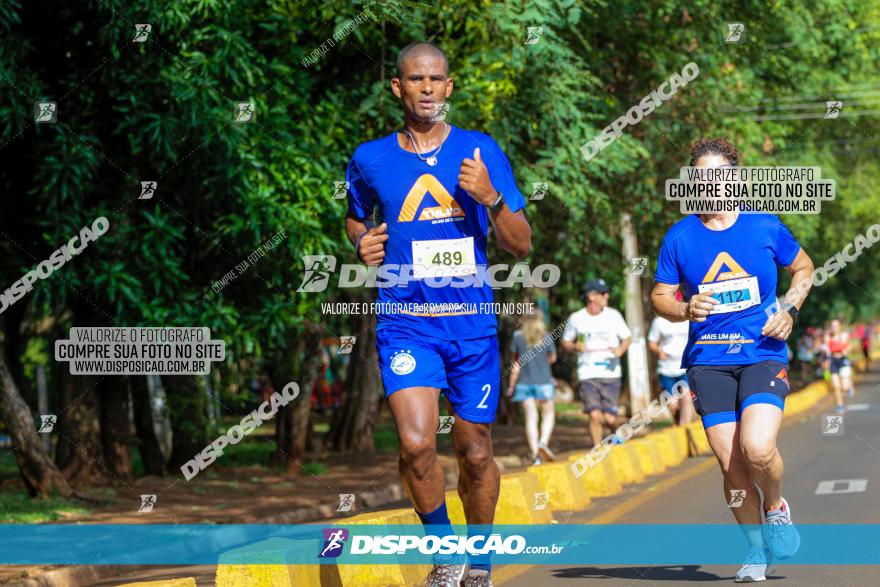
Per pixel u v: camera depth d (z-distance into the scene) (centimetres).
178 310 2033
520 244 880
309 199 2047
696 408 995
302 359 2553
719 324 977
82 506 1852
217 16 1952
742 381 970
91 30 1906
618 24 2703
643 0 2666
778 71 3431
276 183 2039
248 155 1969
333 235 2130
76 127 1908
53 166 1861
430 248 873
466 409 893
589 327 2258
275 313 2119
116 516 1738
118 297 1988
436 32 2202
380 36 2131
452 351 877
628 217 3092
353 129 2155
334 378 4506
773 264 973
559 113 2305
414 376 866
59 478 1934
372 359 3022
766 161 3431
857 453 2369
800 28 3309
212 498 1988
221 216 2086
